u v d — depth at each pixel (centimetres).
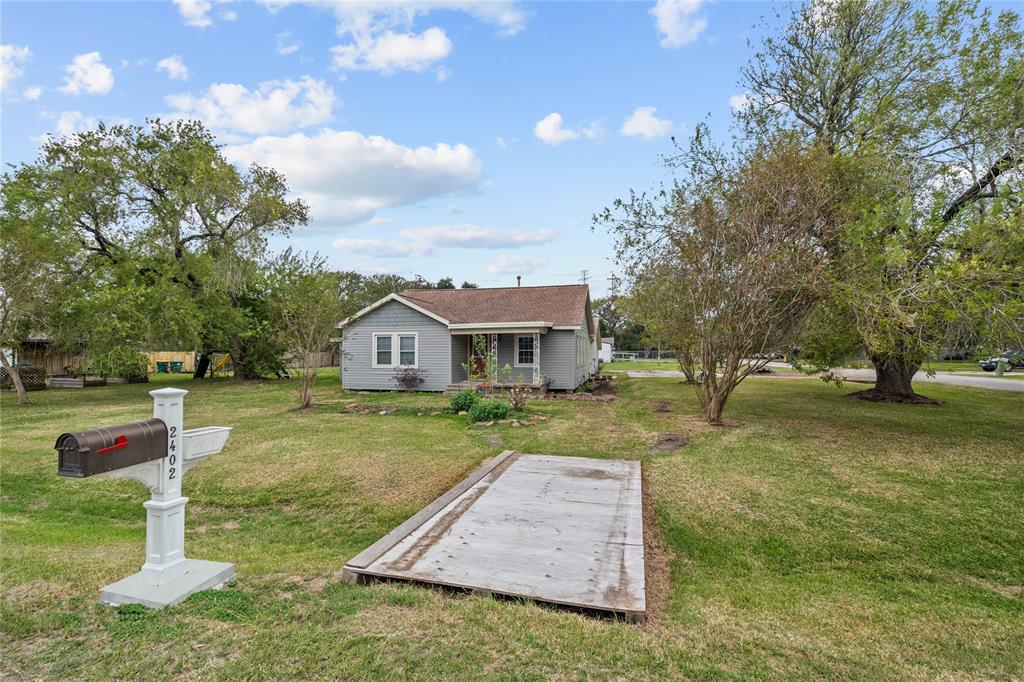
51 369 2508
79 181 1906
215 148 2250
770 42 1506
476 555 430
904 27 1259
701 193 1088
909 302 833
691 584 424
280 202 2294
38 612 322
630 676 270
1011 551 488
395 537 470
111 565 413
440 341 1833
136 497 669
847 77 1386
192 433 387
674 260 1130
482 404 1194
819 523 554
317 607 337
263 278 2034
